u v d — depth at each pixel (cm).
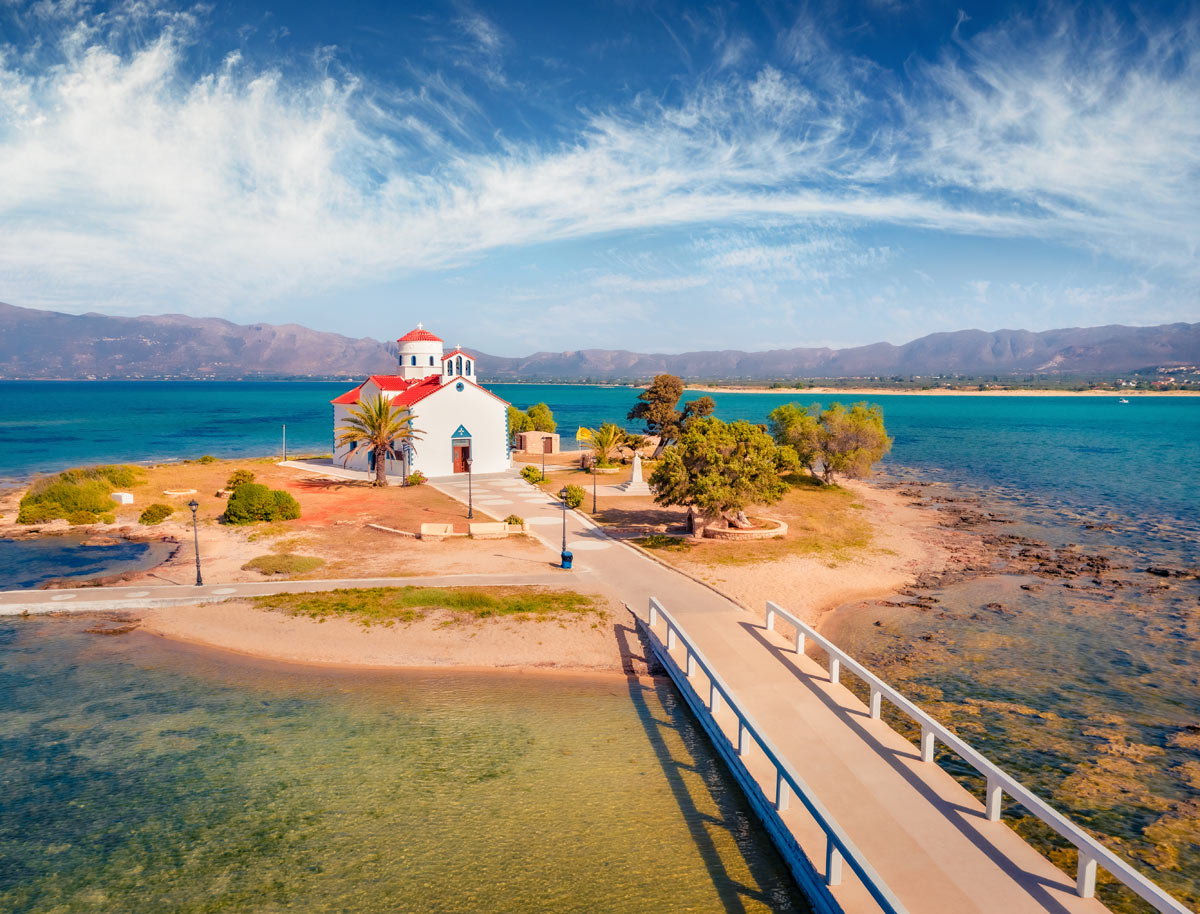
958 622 3038
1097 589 3547
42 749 1959
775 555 3900
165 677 2425
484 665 2522
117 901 1384
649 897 1394
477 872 1466
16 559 3888
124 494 5241
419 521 4600
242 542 4128
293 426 15525
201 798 1731
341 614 2898
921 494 6562
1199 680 2462
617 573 3441
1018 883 1334
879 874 1355
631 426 16588
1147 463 8956
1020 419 18875
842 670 2502
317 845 1553
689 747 1992
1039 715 2191
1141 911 1331
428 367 7556
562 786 1789
